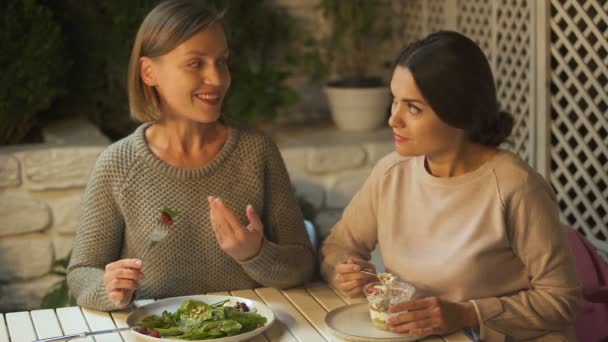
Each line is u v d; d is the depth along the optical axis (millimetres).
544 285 2064
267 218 2385
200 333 1894
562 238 2074
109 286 2061
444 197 2133
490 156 2123
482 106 2027
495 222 2068
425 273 2135
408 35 5441
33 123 4570
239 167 2307
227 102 4984
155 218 2250
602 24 3898
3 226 4176
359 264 2244
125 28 4668
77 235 2309
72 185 4230
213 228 2195
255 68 5016
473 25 4641
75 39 4832
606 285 2580
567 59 3850
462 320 1988
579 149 3883
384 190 2256
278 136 5090
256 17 5168
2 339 1979
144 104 2279
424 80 1975
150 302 2213
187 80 2131
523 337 2064
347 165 4766
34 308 4293
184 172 2252
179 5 2154
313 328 2023
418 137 2035
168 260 2260
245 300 2145
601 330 2523
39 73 4371
